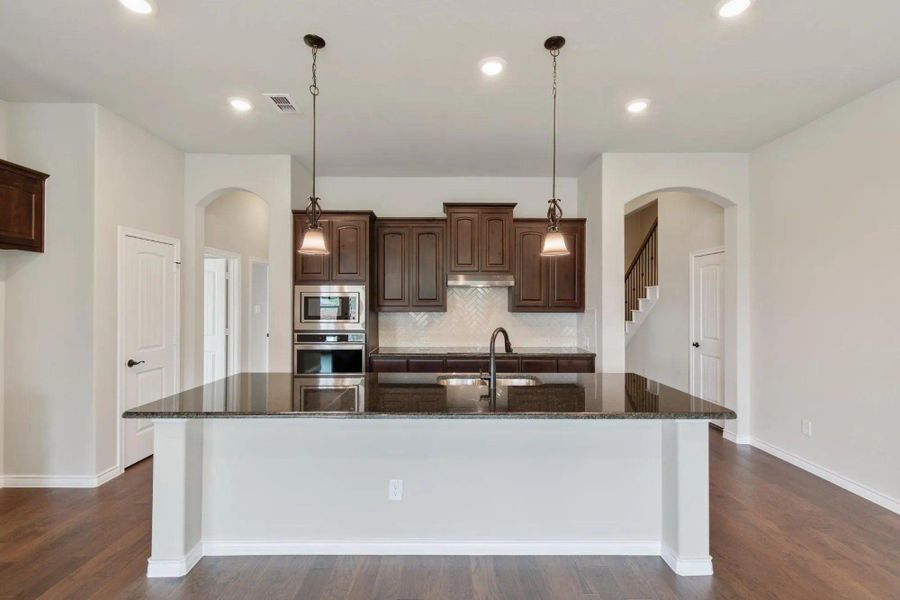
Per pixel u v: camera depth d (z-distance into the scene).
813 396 3.57
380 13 2.28
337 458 2.47
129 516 2.85
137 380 3.72
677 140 4.01
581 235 4.88
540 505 2.47
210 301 5.44
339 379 2.96
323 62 2.75
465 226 4.87
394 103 3.30
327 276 4.64
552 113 3.46
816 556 2.43
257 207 6.18
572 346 5.25
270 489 2.46
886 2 2.18
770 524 2.78
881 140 3.03
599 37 2.48
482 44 2.55
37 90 3.12
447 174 5.12
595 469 2.47
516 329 5.29
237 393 2.49
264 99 3.24
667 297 5.59
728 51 2.61
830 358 3.41
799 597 2.10
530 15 2.29
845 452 3.29
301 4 2.21
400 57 2.68
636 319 6.27
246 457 2.46
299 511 2.46
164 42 2.54
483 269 4.87
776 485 3.36
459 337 5.27
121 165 3.56
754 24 2.36
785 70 2.82
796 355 3.74
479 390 2.61
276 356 4.51
